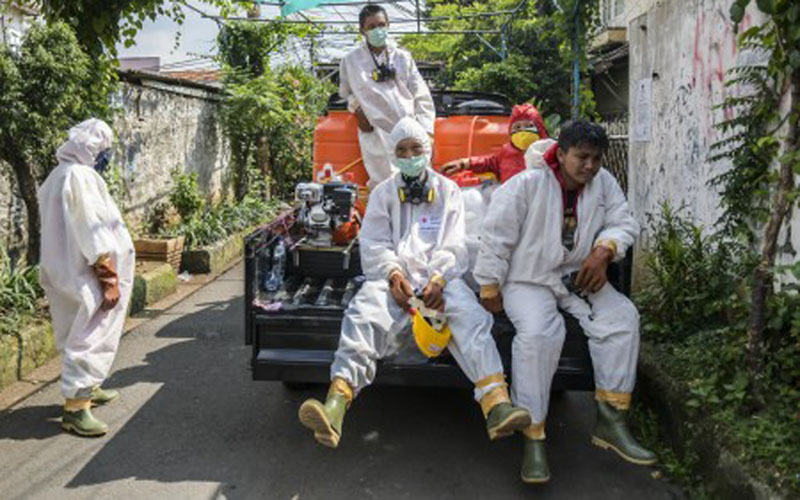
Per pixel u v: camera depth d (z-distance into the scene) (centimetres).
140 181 1016
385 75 532
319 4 980
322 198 470
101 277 438
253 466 398
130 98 988
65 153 449
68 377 436
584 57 765
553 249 377
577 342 393
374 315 377
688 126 563
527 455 364
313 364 389
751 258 455
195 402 496
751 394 356
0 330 543
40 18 721
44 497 362
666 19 607
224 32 1506
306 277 477
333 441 353
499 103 712
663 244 501
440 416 472
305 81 1653
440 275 389
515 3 1493
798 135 351
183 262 969
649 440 405
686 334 468
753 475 307
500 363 366
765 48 409
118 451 418
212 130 1316
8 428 451
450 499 361
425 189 414
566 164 362
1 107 573
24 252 721
